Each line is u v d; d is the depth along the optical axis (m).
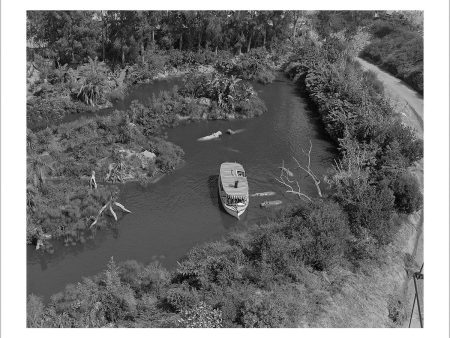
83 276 52.66
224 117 91.06
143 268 53.03
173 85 107.12
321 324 44.06
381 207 55.66
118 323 44.59
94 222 59.12
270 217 62.78
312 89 102.50
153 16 105.88
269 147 81.56
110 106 93.31
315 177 72.62
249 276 48.72
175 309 45.62
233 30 119.62
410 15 136.50
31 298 46.81
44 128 81.62
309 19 138.88
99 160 70.56
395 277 51.53
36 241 56.69
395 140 71.31
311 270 50.09
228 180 66.19
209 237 59.19
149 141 76.44
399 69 112.00
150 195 66.81
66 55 101.31
